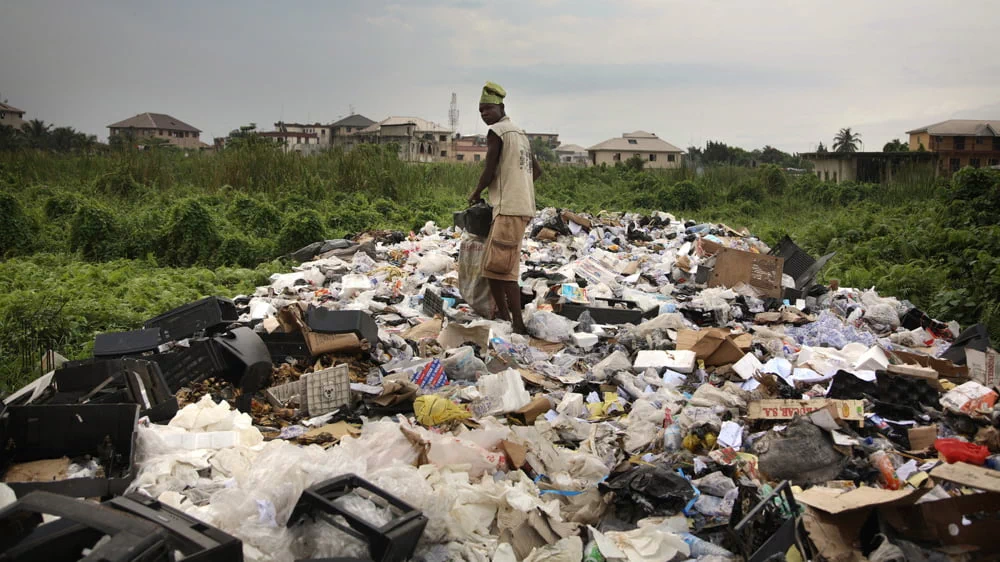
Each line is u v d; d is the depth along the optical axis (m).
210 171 22.83
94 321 8.35
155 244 13.95
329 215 16.70
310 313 6.36
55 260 13.04
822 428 4.60
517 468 4.51
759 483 4.43
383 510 3.37
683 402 5.57
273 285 10.09
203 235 13.68
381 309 8.34
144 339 5.97
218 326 6.23
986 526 3.65
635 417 5.34
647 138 71.25
